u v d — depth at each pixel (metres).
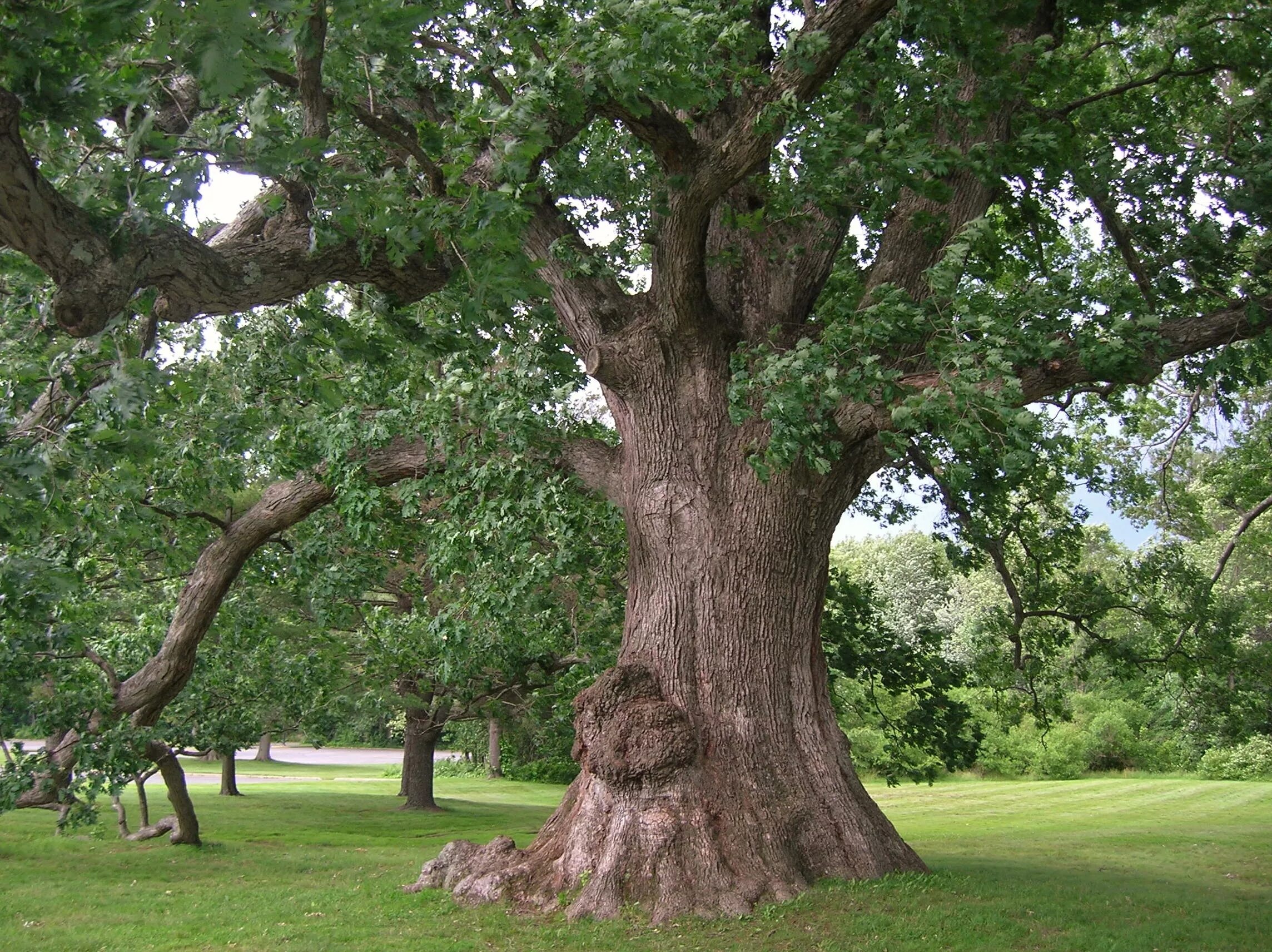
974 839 17.66
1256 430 16.39
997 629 15.46
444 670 13.84
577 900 8.67
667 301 9.51
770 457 8.15
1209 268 10.75
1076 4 10.45
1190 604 15.17
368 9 4.97
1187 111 12.35
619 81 6.92
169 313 5.88
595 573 14.83
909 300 8.97
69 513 5.41
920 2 8.30
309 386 7.04
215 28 3.80
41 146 5.39
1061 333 9.09
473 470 10.56
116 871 13.34
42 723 11.44
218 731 16.00
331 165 8.28
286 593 17.94
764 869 8.75
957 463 7.65
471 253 5.88
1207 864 14.08
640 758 8.92
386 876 12.13
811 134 8.31
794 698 9.57
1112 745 37.34
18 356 6.20
